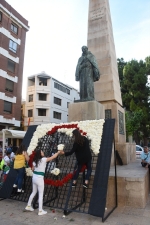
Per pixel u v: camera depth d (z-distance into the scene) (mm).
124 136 9250
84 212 3789
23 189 5137
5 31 22859
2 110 22062
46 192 5051
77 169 4273
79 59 7891
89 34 10000
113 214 3986
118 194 4566
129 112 25906
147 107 26547
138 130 26234
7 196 4898
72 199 4328
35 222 3582
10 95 23141
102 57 9352
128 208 4328
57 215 3945
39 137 5598
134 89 26469
